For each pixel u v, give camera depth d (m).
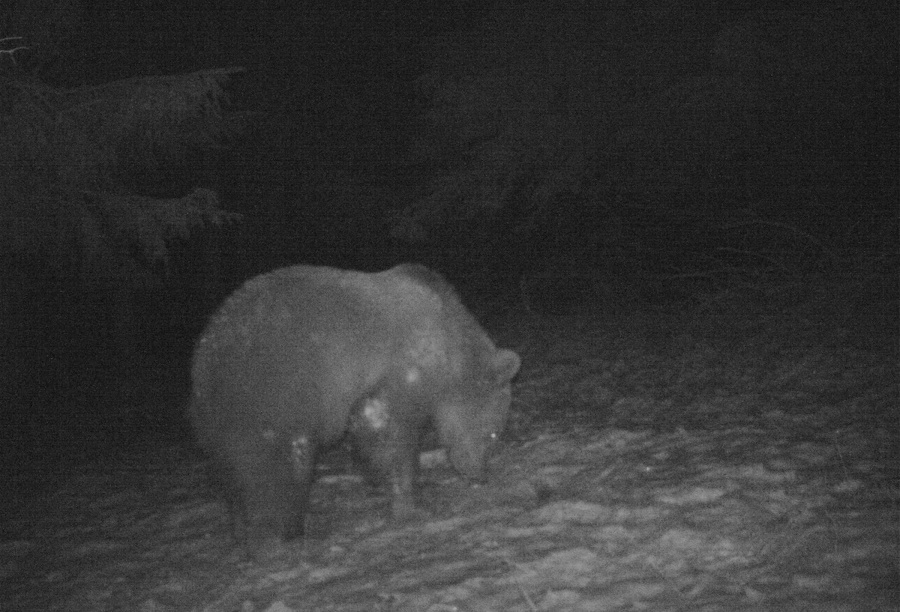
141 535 9.27
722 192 19.22
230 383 7.70
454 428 8.87
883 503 6.79
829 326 12.99
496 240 25.27
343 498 9.25
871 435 8.43
